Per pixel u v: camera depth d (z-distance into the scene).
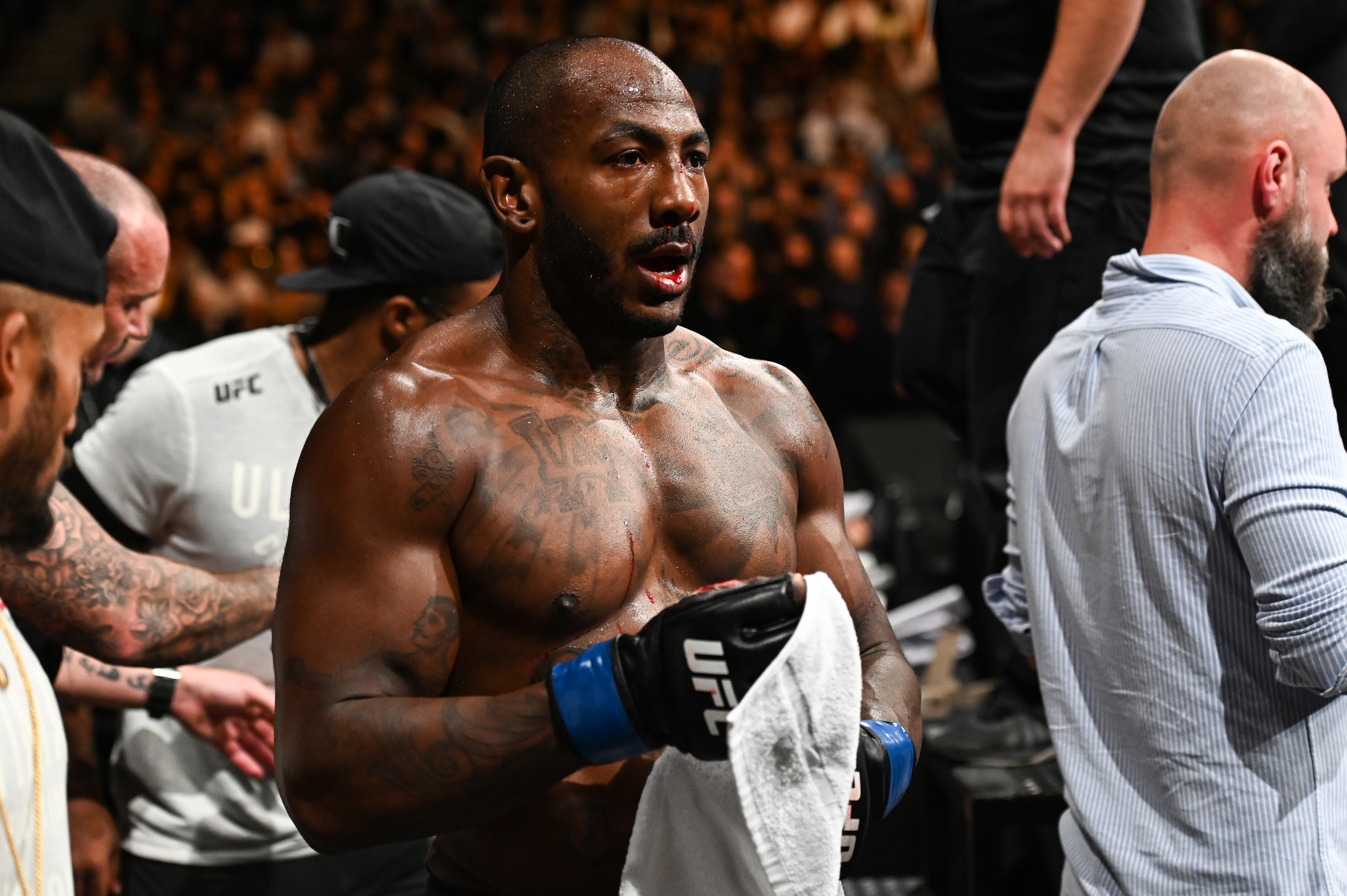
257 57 9.85
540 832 1.09
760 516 1.15
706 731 0.94
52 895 0.95
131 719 1.95
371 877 1.97
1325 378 1.37
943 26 2.23
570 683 0.97
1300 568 1.29
